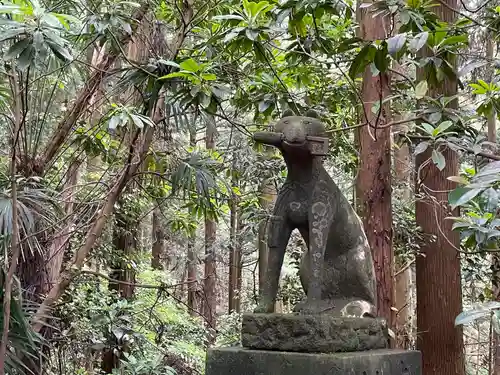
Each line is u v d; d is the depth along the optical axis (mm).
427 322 5191
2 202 3328
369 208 4605
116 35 4211
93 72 4773
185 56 4219
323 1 3744
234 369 2740
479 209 3119
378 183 4609
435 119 3725
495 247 3887
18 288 3240
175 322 8109
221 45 4508
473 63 3551
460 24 3822
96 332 4883
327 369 2506
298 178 2881
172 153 4328
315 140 2793
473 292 6754
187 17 4309
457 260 5172
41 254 3979
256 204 5730
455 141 3533
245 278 12906
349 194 6793
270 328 2740
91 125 5105
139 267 8070
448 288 5137
